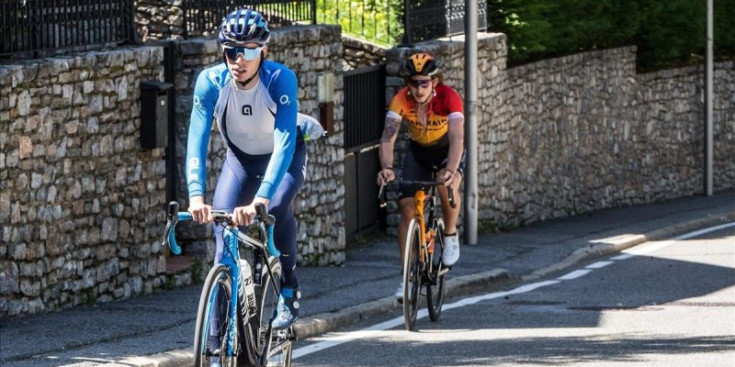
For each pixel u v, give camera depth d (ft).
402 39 69.15
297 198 56.44
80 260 42.68
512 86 80.84
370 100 67.41
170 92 49.19
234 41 24.86
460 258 62.85
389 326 41.11
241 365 25.72
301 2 57.93
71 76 41.81
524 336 38.63
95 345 34.91
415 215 40.09
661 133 105.19
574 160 91.09
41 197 40.60
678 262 63.10
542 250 66.85
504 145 79.41
